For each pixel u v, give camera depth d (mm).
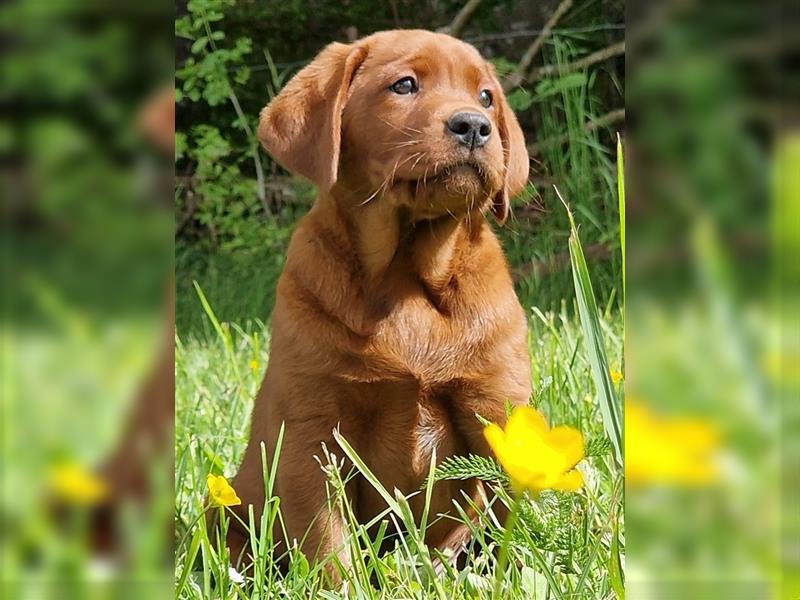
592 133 8094
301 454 2658
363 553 2219
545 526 2105
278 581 2307
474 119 2666
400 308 2709
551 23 8125
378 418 2715
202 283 8227
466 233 2824
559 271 6754
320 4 9484
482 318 2754
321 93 2951
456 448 2795
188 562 1930
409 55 2873
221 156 9672
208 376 4543
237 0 9531
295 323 2705
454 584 2082
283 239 9039
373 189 2768
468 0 9211
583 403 3279
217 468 2961
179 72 8961
